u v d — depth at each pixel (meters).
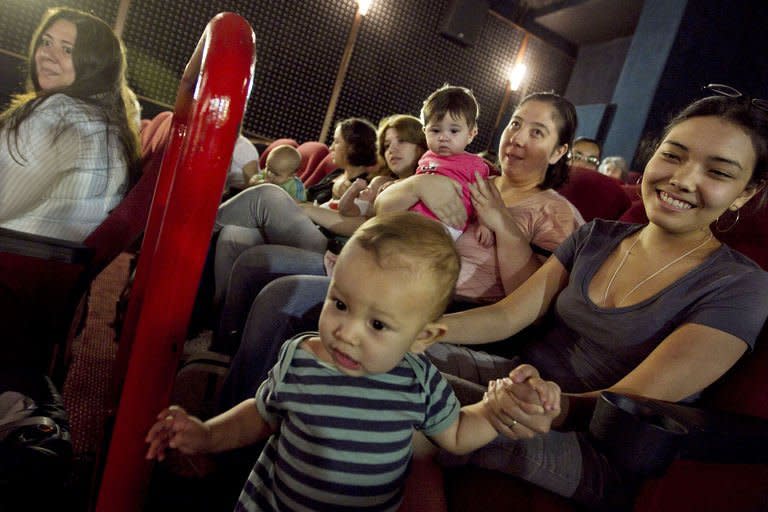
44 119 1.43
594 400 1.03
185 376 1.50
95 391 1.78
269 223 1.96
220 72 0.71
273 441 0.88
